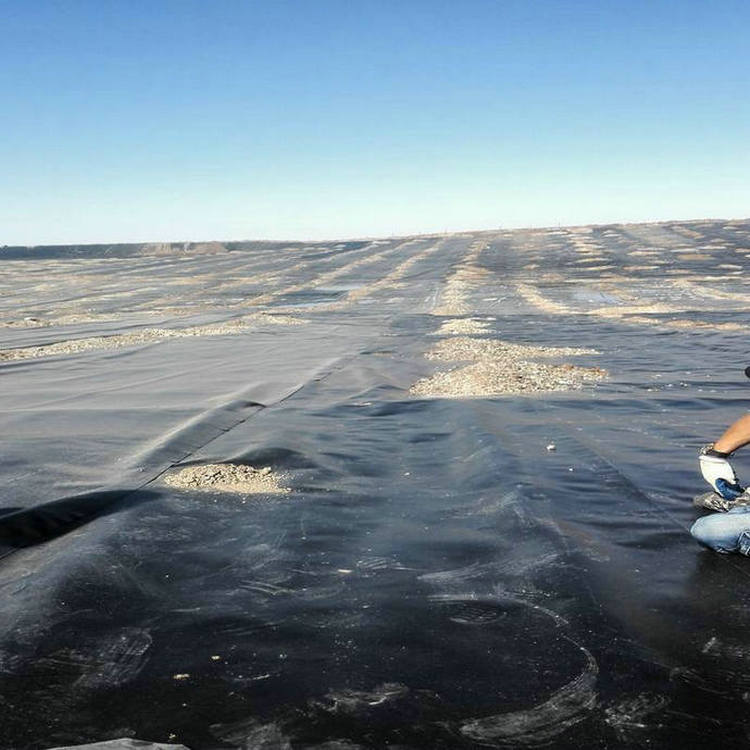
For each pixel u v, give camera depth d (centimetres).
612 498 469
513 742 222
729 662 266
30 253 8738
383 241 7844
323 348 1466
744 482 493
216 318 2298
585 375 1035
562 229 8031
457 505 468
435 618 305
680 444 619
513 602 319
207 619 307
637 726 229
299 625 300
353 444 649
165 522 433
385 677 259
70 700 248
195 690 253
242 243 8769
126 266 5778
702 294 2623
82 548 386
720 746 219
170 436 659
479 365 1069
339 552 385
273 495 492
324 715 237
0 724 234
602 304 2402
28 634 295
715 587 330
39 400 920
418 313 2331
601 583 336
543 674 259
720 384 949
